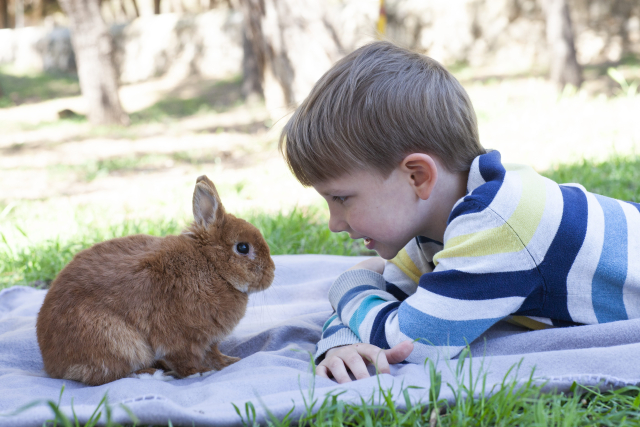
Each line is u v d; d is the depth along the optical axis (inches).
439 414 70.0
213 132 476.1
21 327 111.3
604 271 81.5
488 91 487.8
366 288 96.0
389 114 81.2
